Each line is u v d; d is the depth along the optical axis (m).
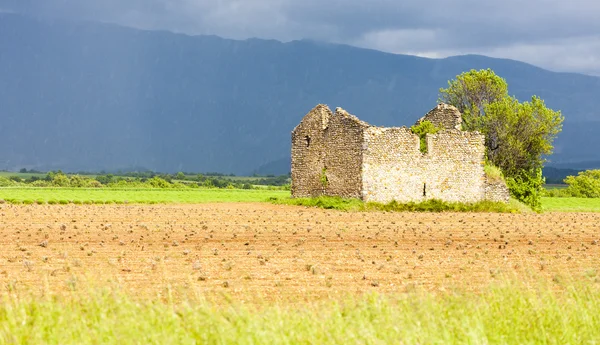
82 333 20.52
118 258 41.94
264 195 132.38
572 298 26.77
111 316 22.11
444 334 21.19
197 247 48.69
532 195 108.94
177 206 92.69
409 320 22.08
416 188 95.56
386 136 93.50
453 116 101.94
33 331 20.64
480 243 54.53
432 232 61.88
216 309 24.16
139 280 34.25
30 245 48.00
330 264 41.34
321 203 92.56
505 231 64.31
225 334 20.53
